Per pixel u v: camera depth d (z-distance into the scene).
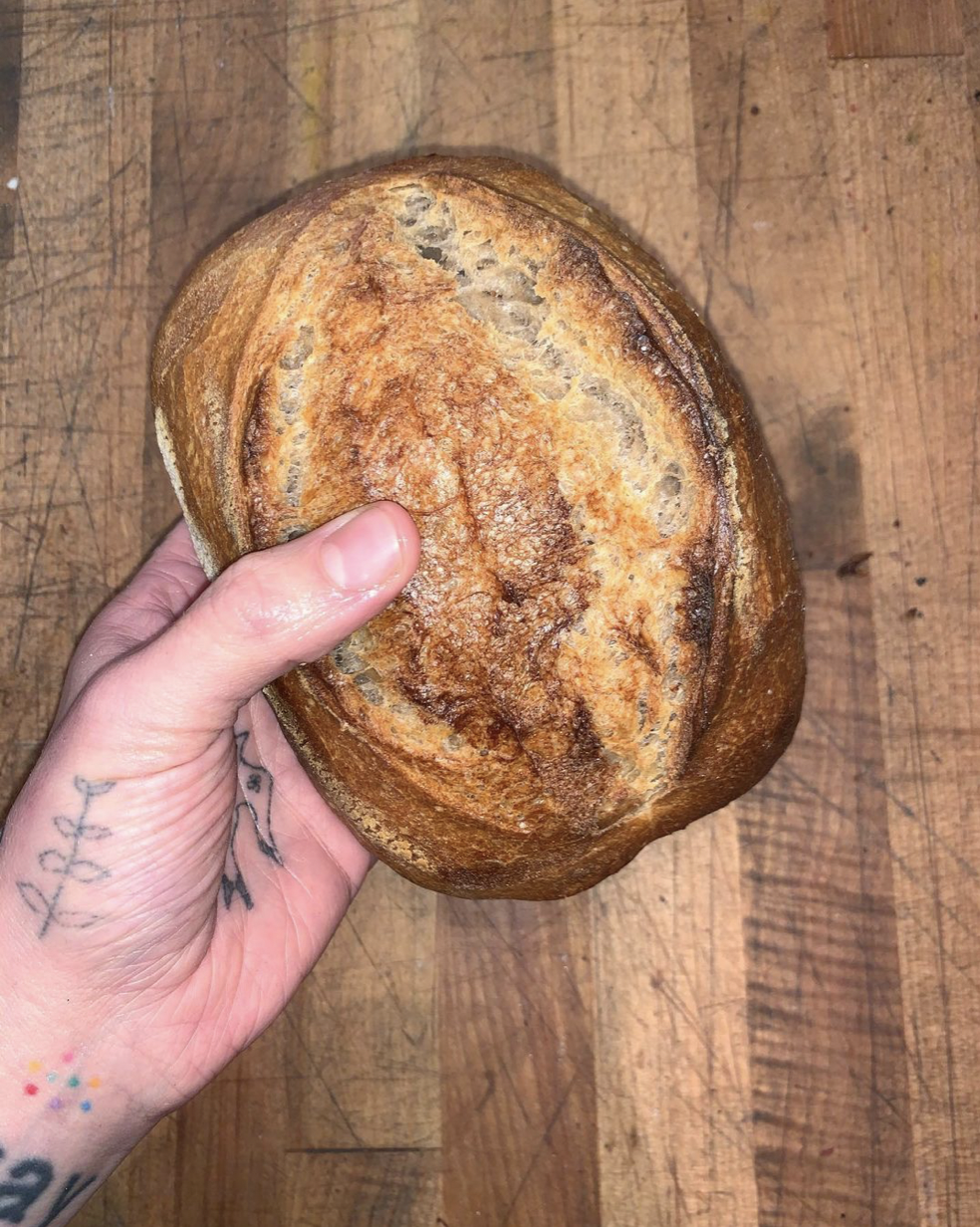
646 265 0.23
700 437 0.21
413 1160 0.31
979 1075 0.31
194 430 0.23
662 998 0.31
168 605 0.30
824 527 0.32
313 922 0.29
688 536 0.21
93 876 0.23
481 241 0.22
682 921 0.32
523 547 0.21
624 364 0.21
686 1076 0.31
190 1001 0.26
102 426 0.34
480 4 0.35
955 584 0.32
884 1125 0.31
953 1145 0.30
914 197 0.33
